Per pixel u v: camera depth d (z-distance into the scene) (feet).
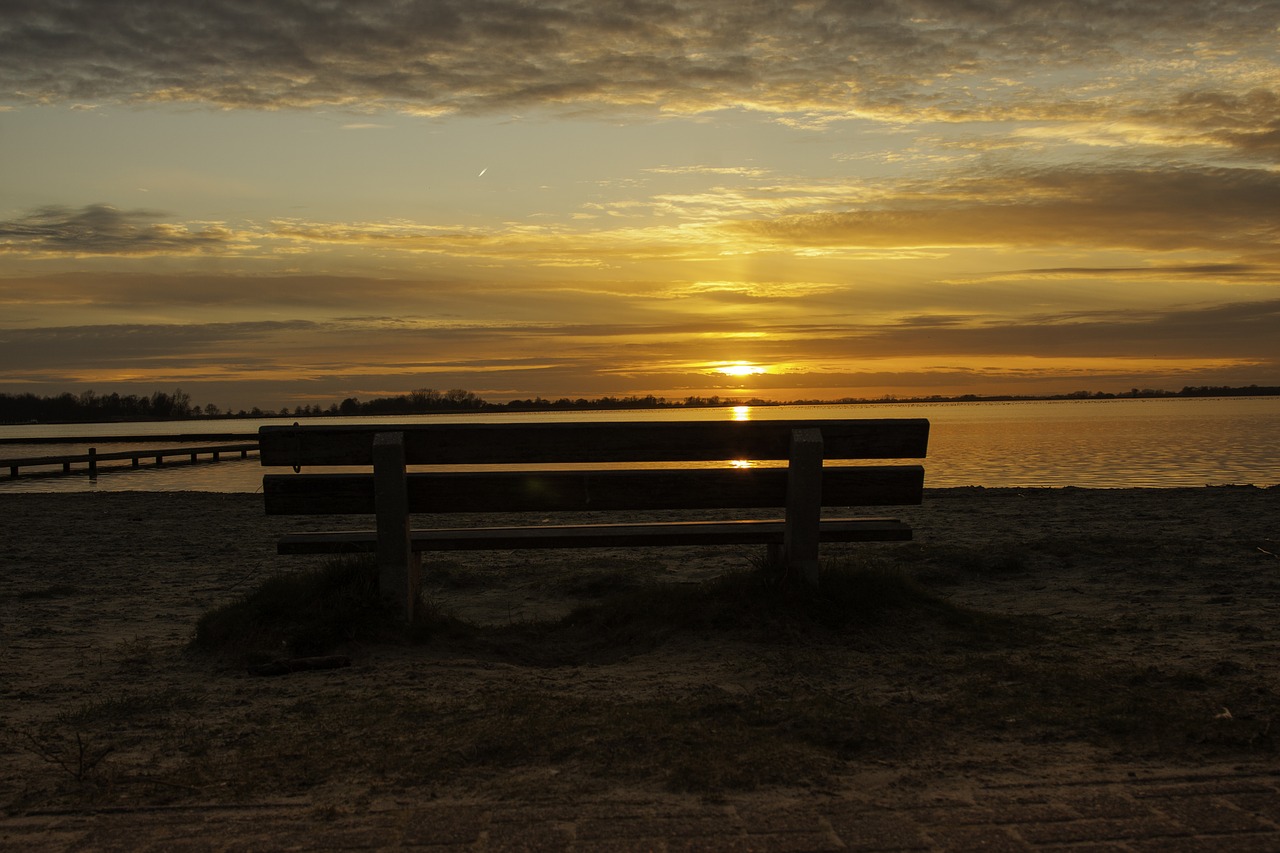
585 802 9.73
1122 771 10.43
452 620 17.80
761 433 17.13
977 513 38.93
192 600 22.49
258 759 11.16
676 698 13.25
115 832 9.16
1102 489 49.39
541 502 16.90
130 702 13.51
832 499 17.49
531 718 12.23
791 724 11.97
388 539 16.65
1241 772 10.30
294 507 16.92
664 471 17.04
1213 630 17.35
